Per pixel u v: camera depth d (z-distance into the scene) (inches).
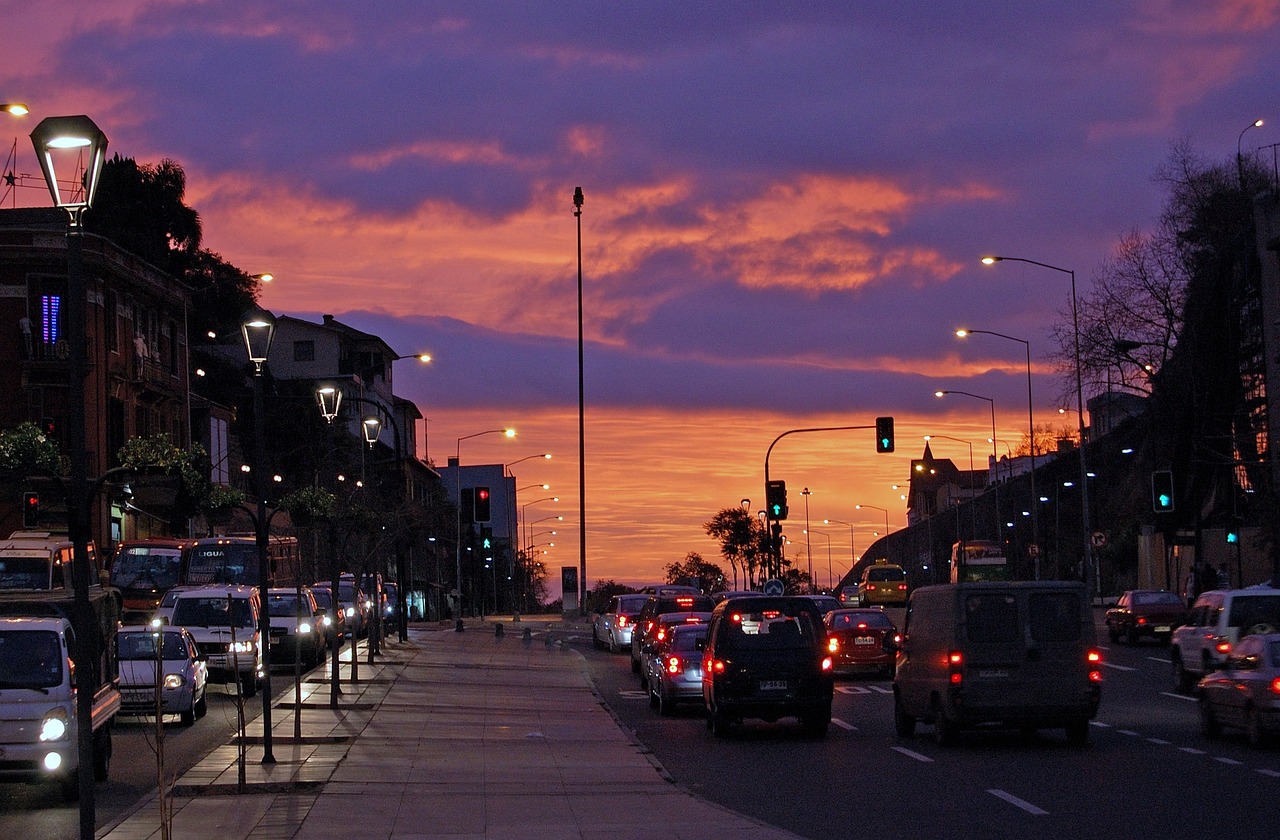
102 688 749.3
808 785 703.1
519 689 1380.4
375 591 1694.1
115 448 2337.6
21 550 1509.6
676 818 594.9
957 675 834.2
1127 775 701.9
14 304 2210.9
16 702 660.7
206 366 3503.9
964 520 4864.7
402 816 605.6
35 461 1847.9
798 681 942.4
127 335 2432.3
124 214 3464.6
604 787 701.3
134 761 848.3
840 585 4665.4
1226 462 2112.5
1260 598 1129.4
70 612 730.8
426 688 1350.9
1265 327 2178.9
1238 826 537.3
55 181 454.9
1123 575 3400.6
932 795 650.8
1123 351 2317.9
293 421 3390.7
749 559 4197.8
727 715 943.7
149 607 1888.5
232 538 1995.6
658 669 1196.5
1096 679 835.4
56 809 664.4
